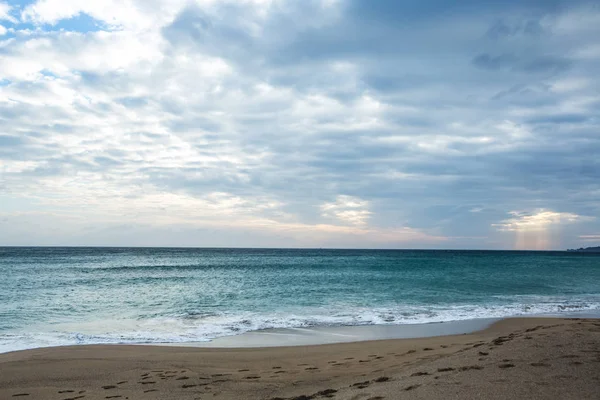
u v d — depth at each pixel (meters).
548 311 21.03
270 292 28.77
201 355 11.80
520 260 90.31
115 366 10.54
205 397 7.70
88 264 62.44
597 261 88.00
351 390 6.95
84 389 8.62
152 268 55.06
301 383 8.32
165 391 8.25
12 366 10.62
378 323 17.53
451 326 16.86
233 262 73.62
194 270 51.88
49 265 58.59
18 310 20.70
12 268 51.72
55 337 14.97
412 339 14.09
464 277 41.19
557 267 61.47
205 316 19.31
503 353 8.22
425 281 36.75
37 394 8.35
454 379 6.56
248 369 10.05
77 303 23.36
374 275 43.78
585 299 25.67
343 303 23.53
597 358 7.08
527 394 5.45
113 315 19.64
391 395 6.09
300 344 13.72
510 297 26.42
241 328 16.53
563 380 5.97
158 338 14.84
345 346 13.01
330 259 89.12
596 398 5.15
